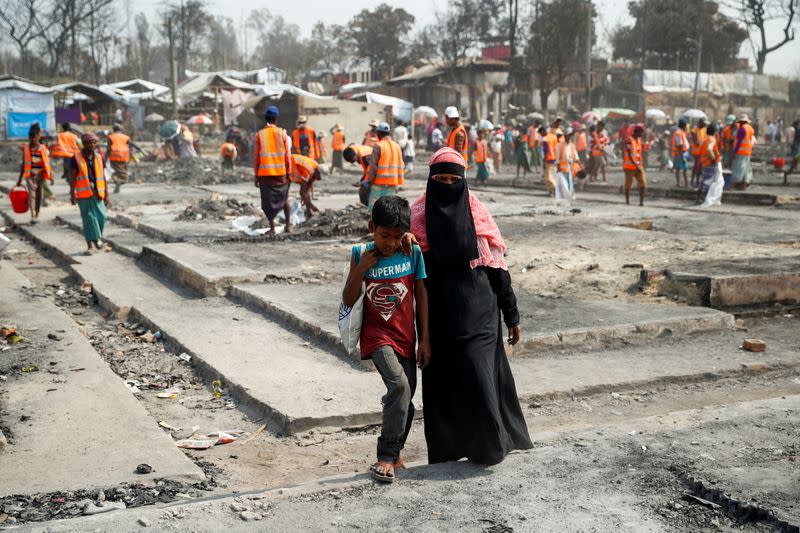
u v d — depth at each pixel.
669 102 60.00
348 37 97.94
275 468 5.36
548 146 22.39
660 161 31.94
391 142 13.57
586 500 4.12
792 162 28.83
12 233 17.58
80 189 13.68
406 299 4.50
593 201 21.47
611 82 62.41
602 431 5.12
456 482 4.38
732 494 4.07
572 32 55.41
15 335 8.28
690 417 5.36
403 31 96.00
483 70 60.09
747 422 5.23
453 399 4.54
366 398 6.42
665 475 4.40
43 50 78.94
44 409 6.21
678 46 74.06
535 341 7.70
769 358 7.61
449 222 4.45
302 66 122.44
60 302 10.80
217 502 4.18
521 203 20.14
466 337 4.50
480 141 27.06
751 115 61.56
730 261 10.59
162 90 63.53
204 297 10.40
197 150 42.19
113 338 8.84
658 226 15.92
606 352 7.83
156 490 4.82
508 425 4.67
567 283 10.34
